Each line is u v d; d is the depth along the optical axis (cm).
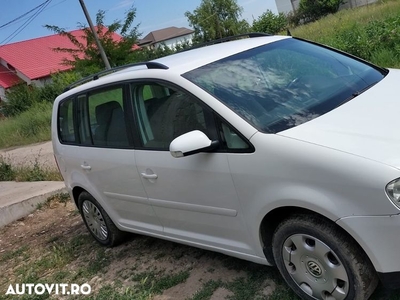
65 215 677
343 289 281
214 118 321
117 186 423
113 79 411
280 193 284
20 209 716
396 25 1127
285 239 302
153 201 387
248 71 358
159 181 368
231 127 310
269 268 361
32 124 1902
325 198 265
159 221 402
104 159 425
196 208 349
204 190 334
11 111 2727
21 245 607
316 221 280
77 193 513
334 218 262
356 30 1246
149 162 371
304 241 293
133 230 446
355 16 1988
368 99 323
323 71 377
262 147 292
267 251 320
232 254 345
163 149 360
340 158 259
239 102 324
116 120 408
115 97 407
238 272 371
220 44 433
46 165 1085
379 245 252
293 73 365
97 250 509
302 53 400
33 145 1655
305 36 1948
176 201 363
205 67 360
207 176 326
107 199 454
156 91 368
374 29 1173
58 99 509
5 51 4144
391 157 249
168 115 355
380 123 280
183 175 344
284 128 299
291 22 4519
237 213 321
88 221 516
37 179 923
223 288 356
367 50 1095
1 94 3991
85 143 460
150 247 471
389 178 242
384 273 257
